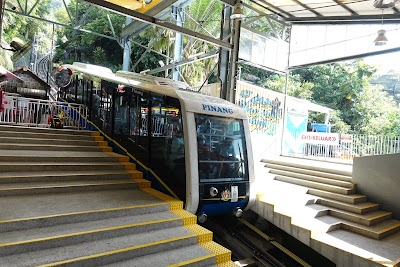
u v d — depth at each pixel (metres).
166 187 7.05
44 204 5.56
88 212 5.33
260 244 7.56
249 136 7.63
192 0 14.00
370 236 6.77
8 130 8.69
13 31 23.92
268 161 11.34
